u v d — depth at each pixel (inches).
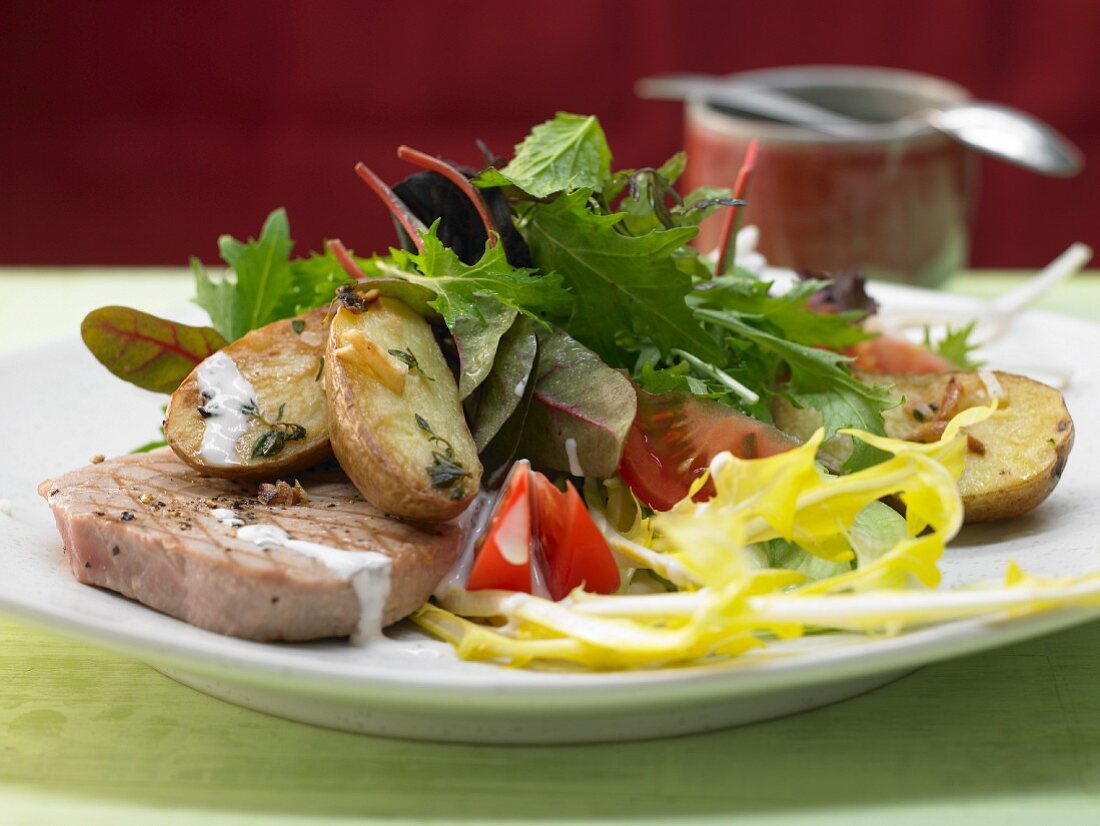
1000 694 23.9
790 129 36.1
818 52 57.7
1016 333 31.7
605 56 57.4
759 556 25.0
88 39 56.6
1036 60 57.3
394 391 24.6
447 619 24.2
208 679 23.7
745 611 22.6
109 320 26.8
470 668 23.3
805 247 36.2
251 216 58.6
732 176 36.4
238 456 25.3
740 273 29.3
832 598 22.8
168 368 27.2
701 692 22.0
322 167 57.9
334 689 22.0
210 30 56.8
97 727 23.6
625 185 27.1
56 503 24.9
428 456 24.4
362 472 24.4
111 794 22.6
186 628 23.8
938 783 22.6
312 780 22.8
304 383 25.8
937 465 23.5
